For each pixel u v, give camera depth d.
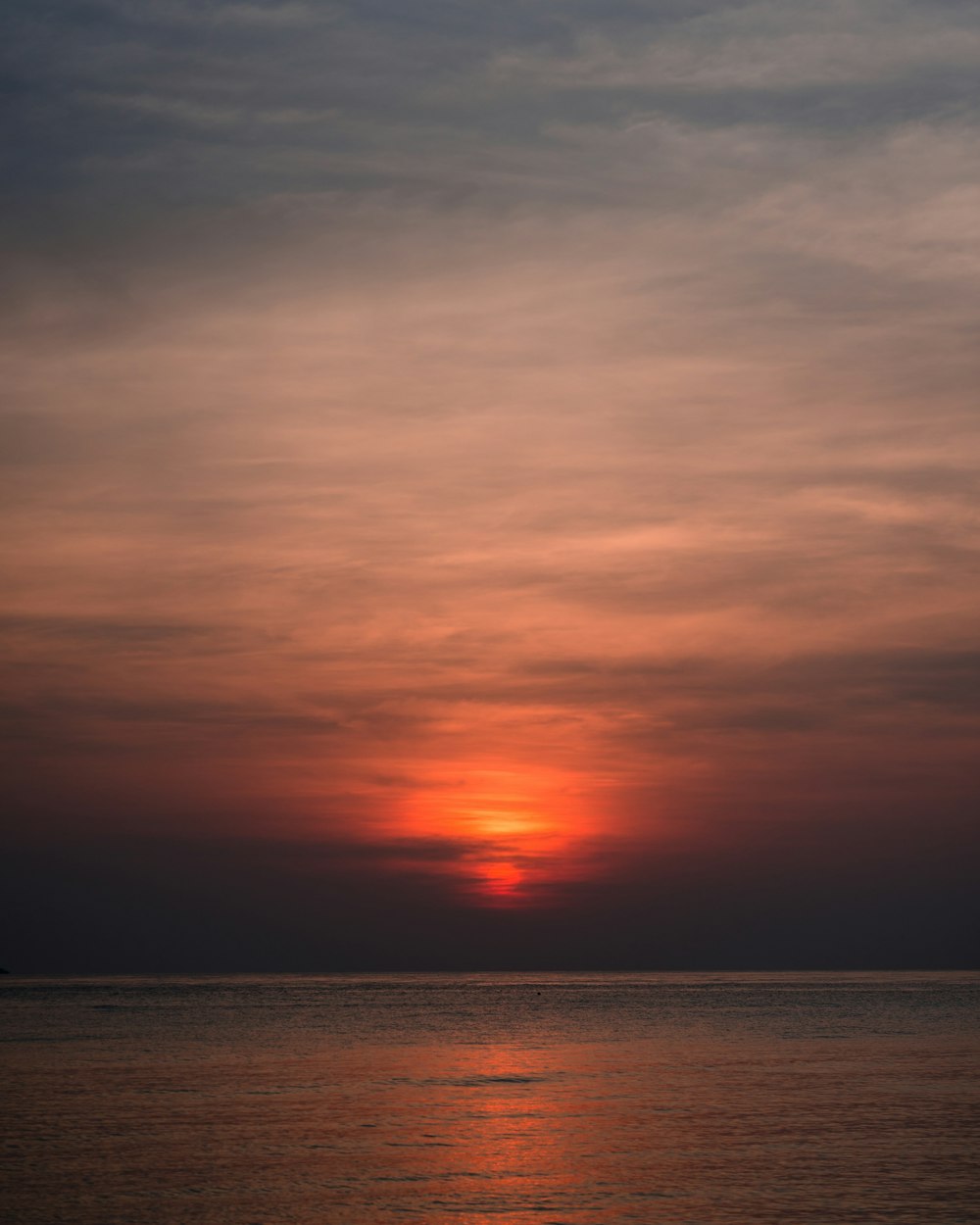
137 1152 44.44
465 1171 41.03
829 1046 91.75
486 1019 134.75
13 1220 34.84
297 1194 37.81
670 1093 62.09
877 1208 35.72
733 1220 34.47
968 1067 74.06
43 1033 109.12
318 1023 126.81
